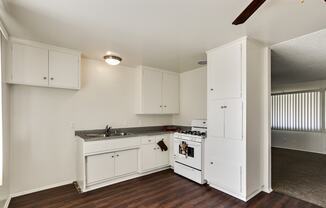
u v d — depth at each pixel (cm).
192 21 199
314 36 237
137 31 225
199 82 402
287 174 356
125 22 202
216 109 284
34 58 256
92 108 340
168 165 388
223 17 190
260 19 194
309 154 536
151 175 352
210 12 180
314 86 568
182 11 179
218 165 280
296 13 181
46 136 289
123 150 323
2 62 218
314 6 169
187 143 334
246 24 206
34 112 279
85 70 334
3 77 221
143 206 235
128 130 390
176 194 268
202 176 304
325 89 545
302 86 596
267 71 274
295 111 612
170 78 432
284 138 639
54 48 273
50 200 249
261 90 272
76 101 321
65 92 310
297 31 224
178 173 353
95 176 289
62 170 303
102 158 297
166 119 459
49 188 288
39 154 282
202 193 271
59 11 178
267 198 253
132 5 169
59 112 303
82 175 278
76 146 317
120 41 257
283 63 369
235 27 214
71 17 190
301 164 429
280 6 169
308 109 581
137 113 395
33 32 227
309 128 578
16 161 261
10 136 256
